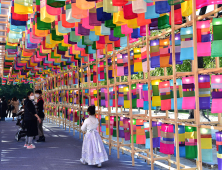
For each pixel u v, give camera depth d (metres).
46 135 10.88
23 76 18.89
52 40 6.34
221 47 3.32
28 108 7.86
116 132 6.59
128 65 5.82
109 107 6.86
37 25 5.12
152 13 4.30
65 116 12.36
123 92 6.26
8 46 8.29
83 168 5.50
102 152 5.61
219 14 4.31
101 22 5.25
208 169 5.23
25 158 6.54
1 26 7.88
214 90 3.71
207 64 8.57
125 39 6.20
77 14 4.39
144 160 6.18
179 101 4.34
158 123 5.18
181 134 4.27
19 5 4.45
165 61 4.69
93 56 8.22
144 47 5.25
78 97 9.78
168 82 4.52
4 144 8.77
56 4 4.09
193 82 4.04
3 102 18.73
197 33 3.79
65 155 6.89
